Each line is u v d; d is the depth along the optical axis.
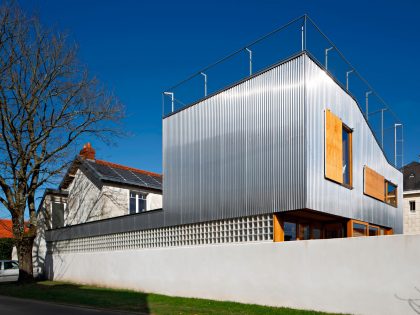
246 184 12.13
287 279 10.52
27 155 19.77
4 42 18.89
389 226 17.06
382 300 8.84
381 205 16.39
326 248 9.88
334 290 9.61
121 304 11.90
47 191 23.62
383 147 16.97
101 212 22.03
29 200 20.19
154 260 14.62
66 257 20.25
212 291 12.30
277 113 11.69
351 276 9.37
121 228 16.89
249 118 12.38
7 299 14.25
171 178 14.73
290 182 11.07
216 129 13.35
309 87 11.33
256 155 12.01
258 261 11.22
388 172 17.45
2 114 19.00
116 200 22.62
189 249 13.25
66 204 24.38
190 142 14.20
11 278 21.92
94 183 22.89
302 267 10.26
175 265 13.69
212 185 13.15
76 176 24.12
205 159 13.55
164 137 15.25
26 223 21.23
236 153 12.59
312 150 11.14
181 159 14.44
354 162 14.03
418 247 8.49
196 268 12.91
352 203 13.50
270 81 12.01
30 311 11.16
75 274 19.33
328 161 11.80
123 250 16.44
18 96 19.47
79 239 19.69
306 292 10.10
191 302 11.82
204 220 13.20
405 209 31.06
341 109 13.16
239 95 12.81
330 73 12.57
